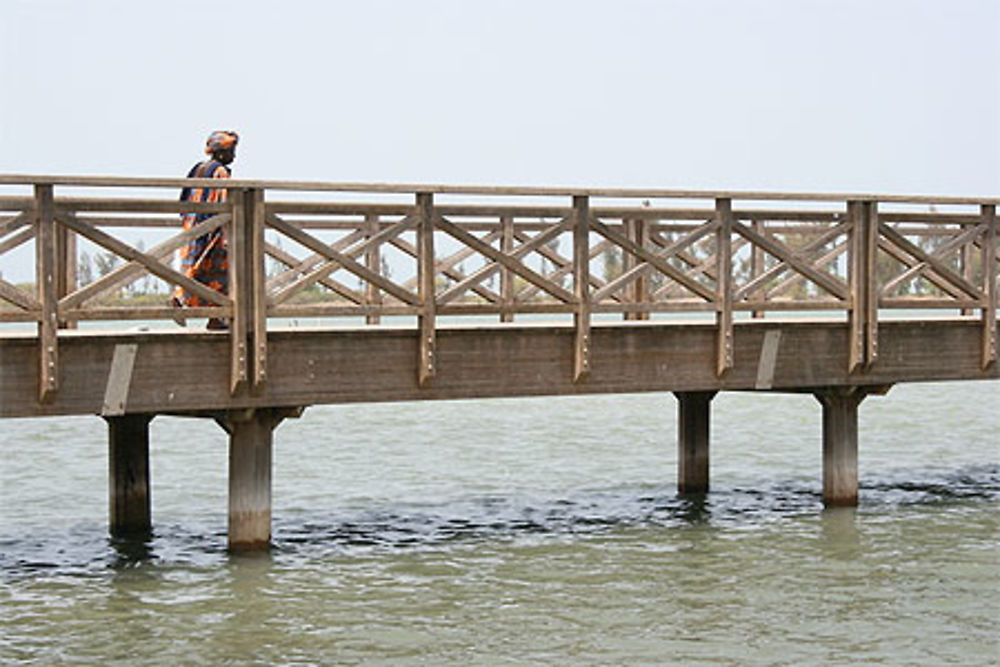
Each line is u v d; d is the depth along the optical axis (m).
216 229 11.04
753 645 9.55
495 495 15.59
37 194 10.07
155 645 9.54
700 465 15.49
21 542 12.78
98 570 11.61
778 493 15.49
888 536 12.98
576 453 19.34
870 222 13.48
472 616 10.24
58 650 9.43
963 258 14.32
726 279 12.82
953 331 14.17
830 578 11.38
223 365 10.83
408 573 11.52
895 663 9.17
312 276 11.05
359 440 20.94
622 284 12.38
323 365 11.19
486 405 27.06
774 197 12.95
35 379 10.19
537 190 11.80
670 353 12.68
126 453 13.11
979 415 24.61
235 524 11.56
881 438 21.08
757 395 29.20
